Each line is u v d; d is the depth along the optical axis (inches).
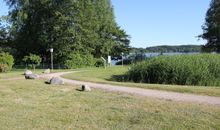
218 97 621.0
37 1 2527.1
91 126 428.5
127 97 625.3
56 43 2460.6
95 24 2672.2
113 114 484.7
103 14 2974.9
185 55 1117.1
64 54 2445.9
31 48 2628.0
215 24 2972.4
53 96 654.5
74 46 2466.8
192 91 691.4
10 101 601.0
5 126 432.8
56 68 2340.1
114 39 3388.3
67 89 756.6
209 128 406.0
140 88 780.6
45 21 2501.2
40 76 1203.2
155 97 625.9
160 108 510.9
